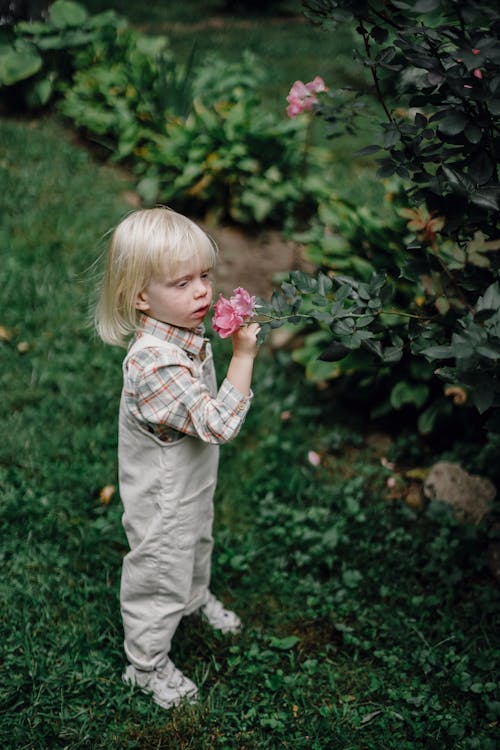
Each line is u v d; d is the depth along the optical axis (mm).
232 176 5406
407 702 2602
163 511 2270
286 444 3697
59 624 2812
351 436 3855
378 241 3816
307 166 5672
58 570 3023
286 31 9438
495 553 3105
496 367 1817
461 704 2619
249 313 1990
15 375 3951
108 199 5539
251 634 2873
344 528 3312
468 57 1878
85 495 3342
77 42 6828
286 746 2475
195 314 2107
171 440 2201
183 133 5664
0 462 3482
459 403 3660
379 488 3590
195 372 2168
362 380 3898
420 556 3197
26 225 5105
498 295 1951
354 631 2900
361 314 2248
